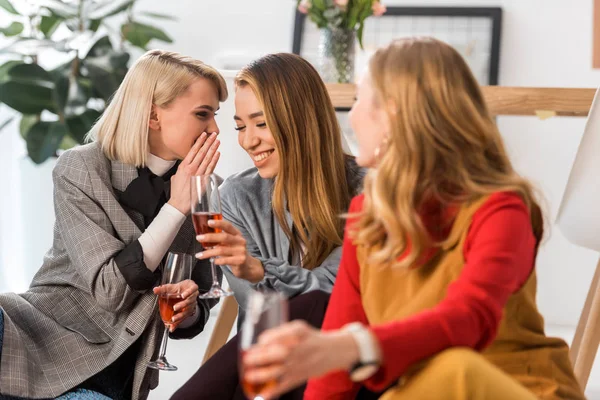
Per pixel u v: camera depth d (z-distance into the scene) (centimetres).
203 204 202
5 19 493
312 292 199
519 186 148
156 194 236
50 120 473
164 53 246
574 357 279
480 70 463
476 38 464
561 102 302
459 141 150
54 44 442
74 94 446
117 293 221
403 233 146
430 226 151
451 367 124
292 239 235
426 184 148
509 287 137
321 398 161
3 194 493
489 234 141
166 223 226
